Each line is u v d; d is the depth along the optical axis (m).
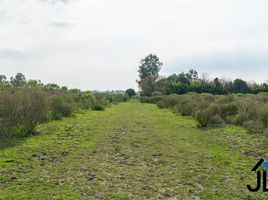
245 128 17.50
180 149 12.88
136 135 16.27
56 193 7.42
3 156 10.72
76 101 31.98
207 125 19.25
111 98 51.56
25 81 32.75
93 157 11.12
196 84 61.84
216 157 11.47
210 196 7.52
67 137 14.80
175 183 8.47
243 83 62.56
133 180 8.64
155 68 105.81
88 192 7.57
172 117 25.97
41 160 10.46
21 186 7.85
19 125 14.51
